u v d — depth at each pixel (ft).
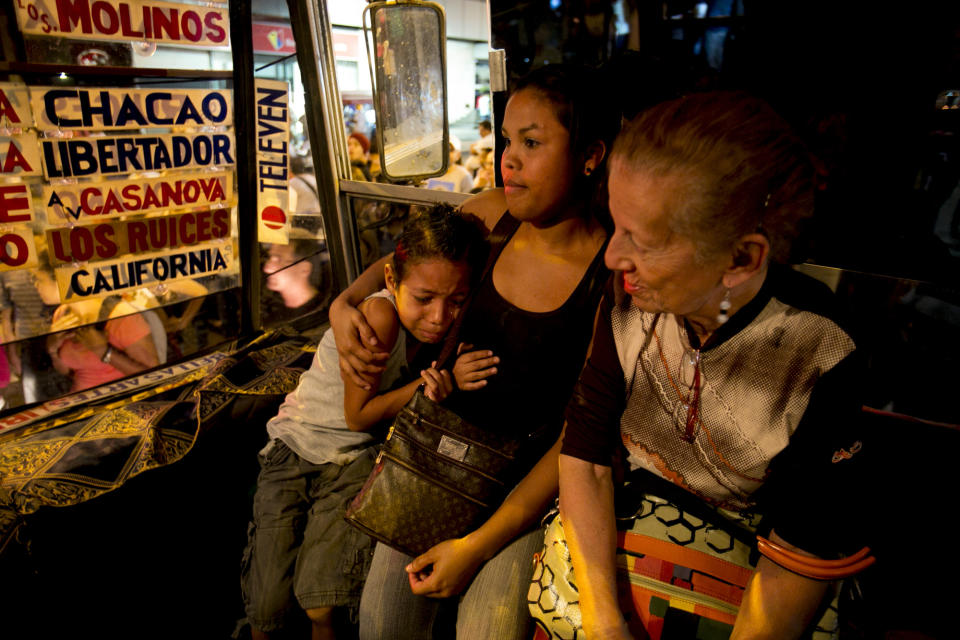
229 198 7.38
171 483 6.04
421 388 4.33
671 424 3.37
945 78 4.07
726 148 2.35
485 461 4.12
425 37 6.79
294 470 5.43
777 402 2.99
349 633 5.56
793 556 3.02
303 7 7.50
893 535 4.66
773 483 3.21
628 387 3.49
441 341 5.11
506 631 3.98
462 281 4.56
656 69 4.36
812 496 3.00
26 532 5.09
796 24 4.55
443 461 4.16
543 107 3.80
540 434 4.46
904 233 4.41
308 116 8.07
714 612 3.20
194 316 7.51
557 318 4.17
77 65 5.94
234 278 7.68
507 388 4.34
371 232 8.55
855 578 3.82
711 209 2.41
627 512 3.65
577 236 4.23
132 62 6.28
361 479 5.17
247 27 6.95
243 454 6.75
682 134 2.40
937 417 4.51
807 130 4.64
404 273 4.56
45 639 5.25
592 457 3.63
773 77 4.72
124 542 5.75
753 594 3.11
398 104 7.03
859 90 4.38
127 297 6.83
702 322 3.02
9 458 5.56
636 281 2.81
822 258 4.72
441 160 7.45
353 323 4.75
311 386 5.49
